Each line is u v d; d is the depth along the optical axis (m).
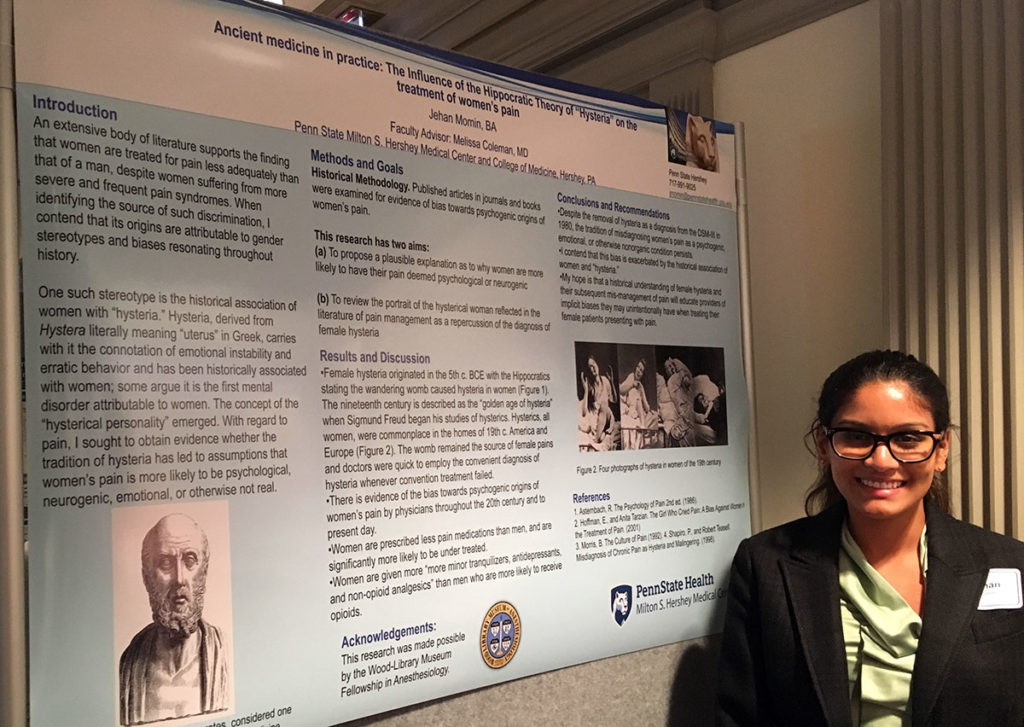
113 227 0.98
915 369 1.19
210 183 1.05
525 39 2.54
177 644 0.99
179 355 1.02
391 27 2.98
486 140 1.33
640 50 2.25
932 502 1.28
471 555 1.25
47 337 0.93
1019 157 1.45
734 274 1.68
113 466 0.96
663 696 1.50
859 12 1.80
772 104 1.99
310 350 1.12
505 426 1.31
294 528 1.09
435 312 1.25
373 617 1.15
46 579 0.92
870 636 1.20
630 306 1.50
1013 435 1.45
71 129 0.96
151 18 1.02
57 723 0.91
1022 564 1.17
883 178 1.68
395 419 1.19
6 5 0.93
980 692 1.11
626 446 1.47
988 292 1.49
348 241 1.17
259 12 1.11
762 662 1.34
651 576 1.49
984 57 1.50
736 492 1.63
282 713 1.06
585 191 1.45
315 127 1.15
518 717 1.31
